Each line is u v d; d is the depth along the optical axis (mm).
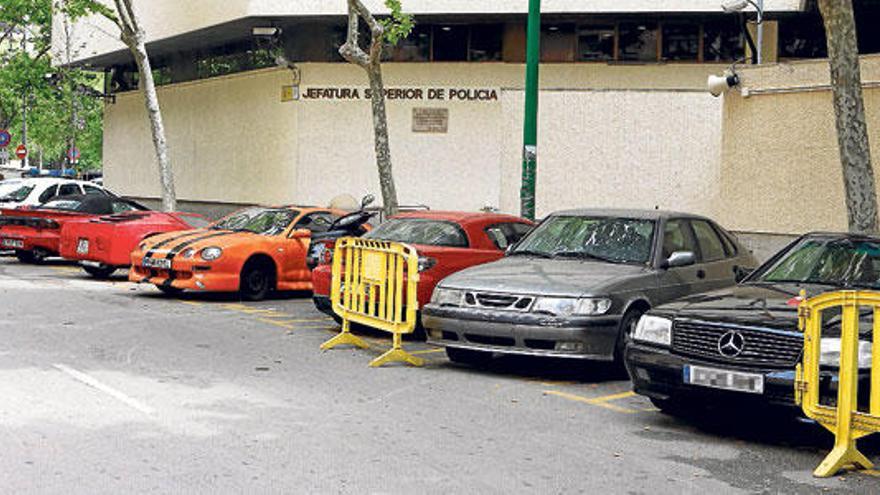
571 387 9578
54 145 50781
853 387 6742
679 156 21484
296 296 16672
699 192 21406
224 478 6008
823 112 15984
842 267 8781
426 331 10266
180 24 27969
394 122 25500
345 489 5875
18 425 7117
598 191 21922
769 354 7238
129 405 7902
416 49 25297
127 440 6816
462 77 25062
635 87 24000
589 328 9391
